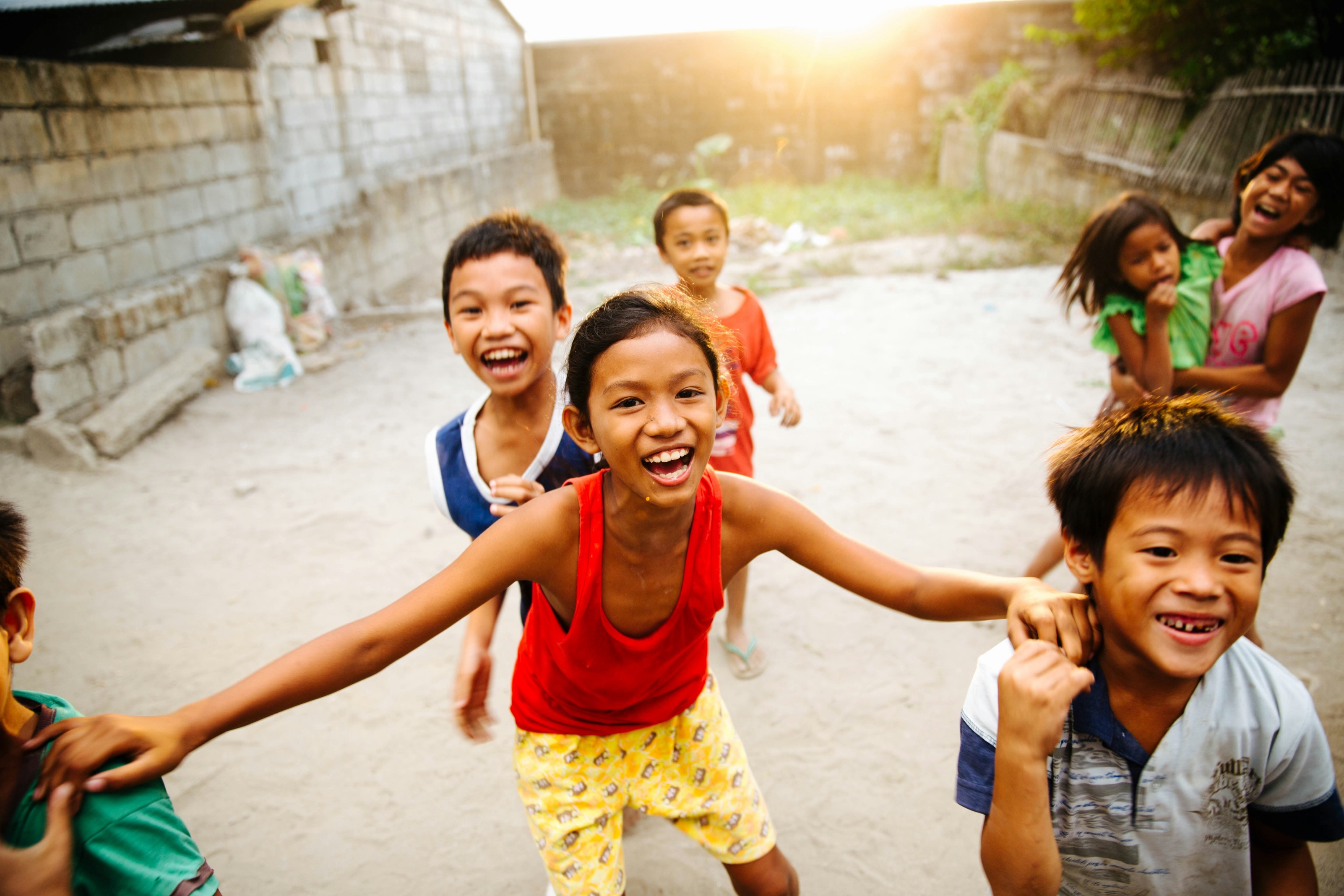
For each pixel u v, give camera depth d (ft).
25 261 18.03
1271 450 3.76
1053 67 49.47
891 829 7.75
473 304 5.95
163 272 22.00
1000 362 20.42
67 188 18.98
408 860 7.79
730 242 38.60
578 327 4.35
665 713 5.39
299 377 22.49
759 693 9.65
